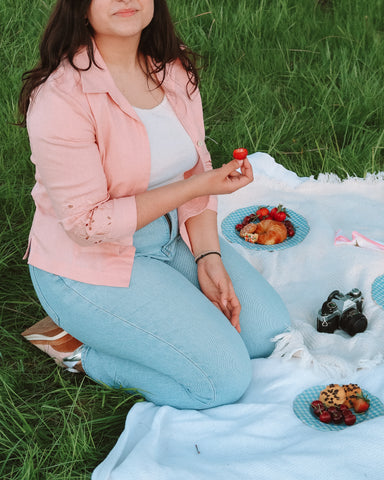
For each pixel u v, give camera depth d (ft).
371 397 7.87
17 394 8.33
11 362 9.04
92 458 7.48
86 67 7.23
